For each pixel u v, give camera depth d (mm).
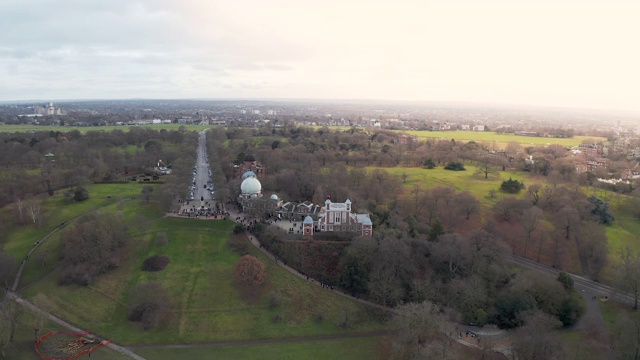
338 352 171750
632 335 154500
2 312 164625
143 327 181375
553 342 154375
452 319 180375
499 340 175125
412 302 189000
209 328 183750
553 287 192000
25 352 161625
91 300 195500
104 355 164125
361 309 197125
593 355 155000
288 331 184500
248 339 179625
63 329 177625
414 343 162750
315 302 199125
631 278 194250
